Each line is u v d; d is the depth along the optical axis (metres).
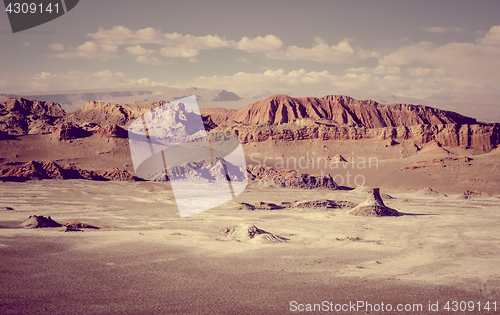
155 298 16.45
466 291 18.75
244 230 33.72
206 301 16.20
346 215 56.50
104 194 78.44
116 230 36.25
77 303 15.52
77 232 33.25
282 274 21.30
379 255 28.12
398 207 72.56
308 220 50.06
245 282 19.39
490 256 28.36
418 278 21.25
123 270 21.14
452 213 63.38
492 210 69.19
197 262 23.73
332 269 22.97
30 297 15.97
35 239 28.53
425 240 35.75
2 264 21.09
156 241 30.48
